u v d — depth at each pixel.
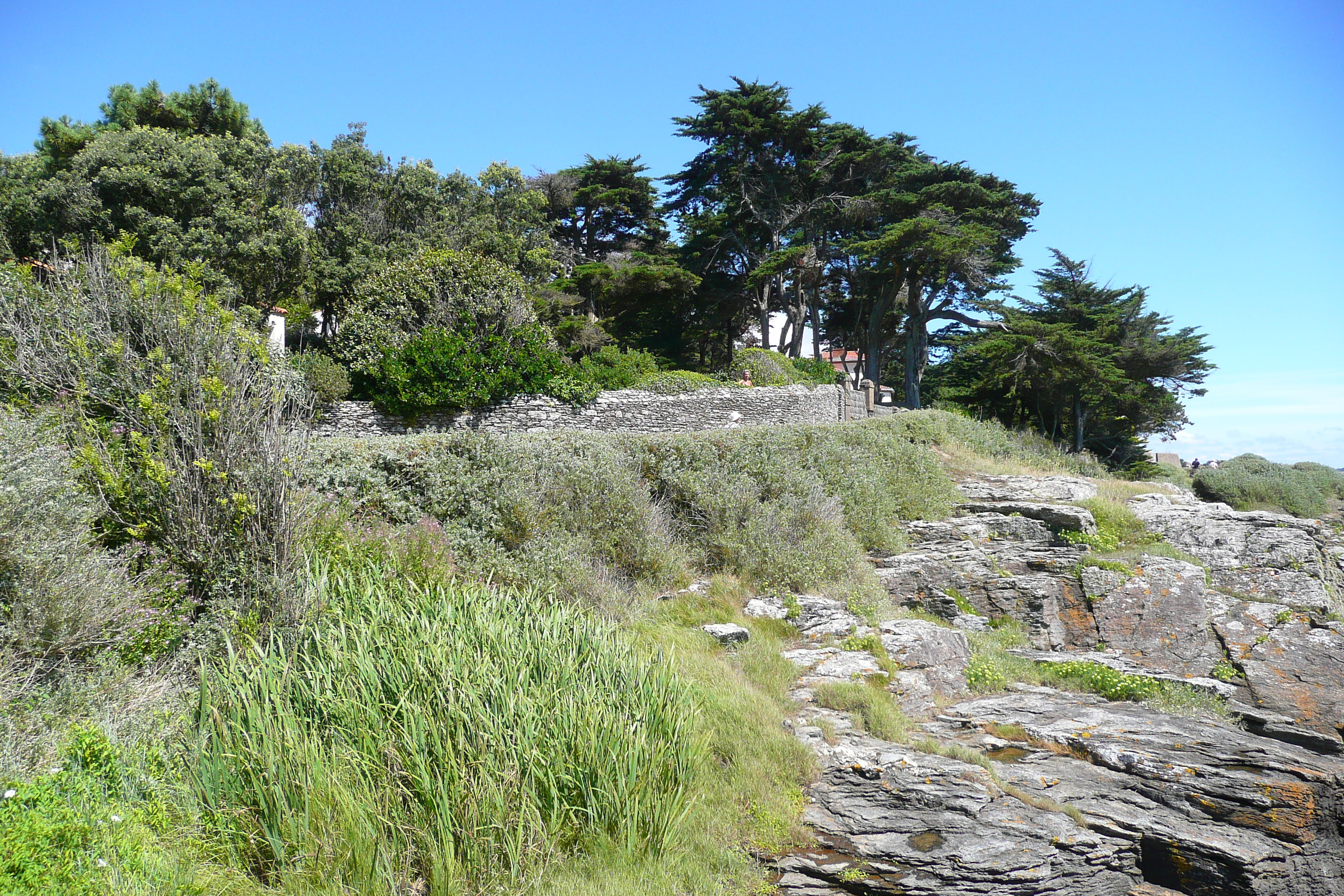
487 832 4.17
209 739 4.50
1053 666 9.73
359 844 3.90
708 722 6.06
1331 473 34.53
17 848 3.29
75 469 5.80
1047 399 34.34
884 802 5.54
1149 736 7.15
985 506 14.59
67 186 21.94
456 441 9.73
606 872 4.29
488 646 5.46
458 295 19.88
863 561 11.17
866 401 29.55
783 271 39.38
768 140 40.34
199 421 6.09
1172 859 5.62
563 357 20.94
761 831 5.10
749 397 22.59
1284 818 5.95
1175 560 12.10
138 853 3.67
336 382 17.50
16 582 4.75
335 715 4.56
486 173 36.31
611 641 6.11
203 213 23.86
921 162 40.47
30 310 6.95
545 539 8.84
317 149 29.95
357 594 6.21
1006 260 39.94
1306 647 10.93
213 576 5.96
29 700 4.43
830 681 7.57
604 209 44.81
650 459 11.27
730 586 9.52
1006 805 5.61
